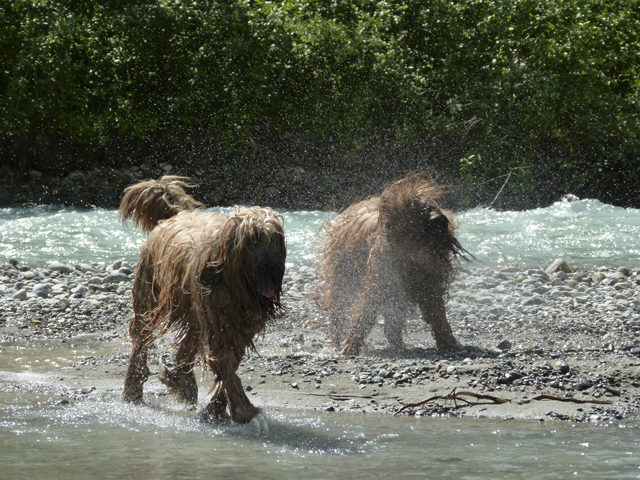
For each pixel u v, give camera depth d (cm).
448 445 466
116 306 1062
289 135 2914
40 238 1772
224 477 390
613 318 960
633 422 533
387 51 2841
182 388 584
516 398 591
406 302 793
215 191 2819
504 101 2800
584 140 3009
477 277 1303
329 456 439
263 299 504
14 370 698
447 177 2788
